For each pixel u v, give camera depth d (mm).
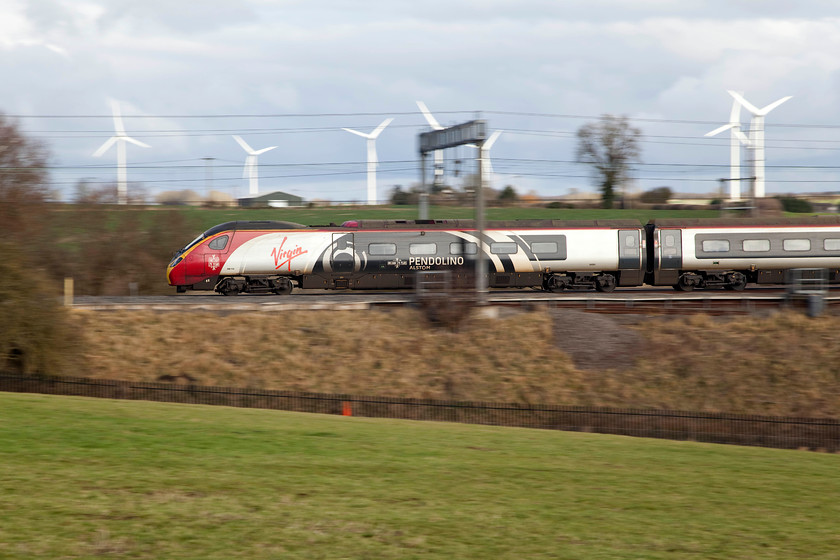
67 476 33438
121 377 95438
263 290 131250
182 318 106375
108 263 161125
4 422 46969
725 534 29500
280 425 53750
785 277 140125
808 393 90875
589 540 27781
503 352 101500
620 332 105500
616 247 136875
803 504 35656
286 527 27469
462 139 115000
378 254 131875
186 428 48812
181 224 167625
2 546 24109
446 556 25250
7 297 87625
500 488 35781
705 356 98562
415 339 104438
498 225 136125
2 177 142250
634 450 51219
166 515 28156
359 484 35031
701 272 139625
